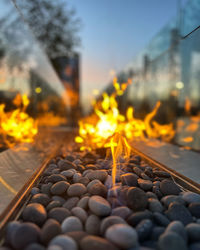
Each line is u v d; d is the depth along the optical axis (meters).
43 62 7.02
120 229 1.01
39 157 2.66
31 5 8.03
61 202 1.49
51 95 7.95
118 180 1.74
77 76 10.66
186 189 1.76
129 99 9.48
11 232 1.06
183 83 5.60
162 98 6.47
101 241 0.98
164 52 6.33
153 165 2.45
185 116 5.60
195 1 3.45
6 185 1.59
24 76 5.33
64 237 1.01
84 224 1.26
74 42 10.02
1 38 5.26
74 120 10.47
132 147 3.49
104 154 2.83
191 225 1.14
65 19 9.27
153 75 7.15
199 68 5.19
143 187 1.63
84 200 1.40
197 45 4.79
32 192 1.63
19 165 2.21
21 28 5.17
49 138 4.88
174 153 2.94
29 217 1.21
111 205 1.37
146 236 1.09
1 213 1.15
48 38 9.25
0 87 4.68
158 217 1.23
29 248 0.94
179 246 0.95
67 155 2.92
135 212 1.29
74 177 1.86
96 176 1.74
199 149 3.19
